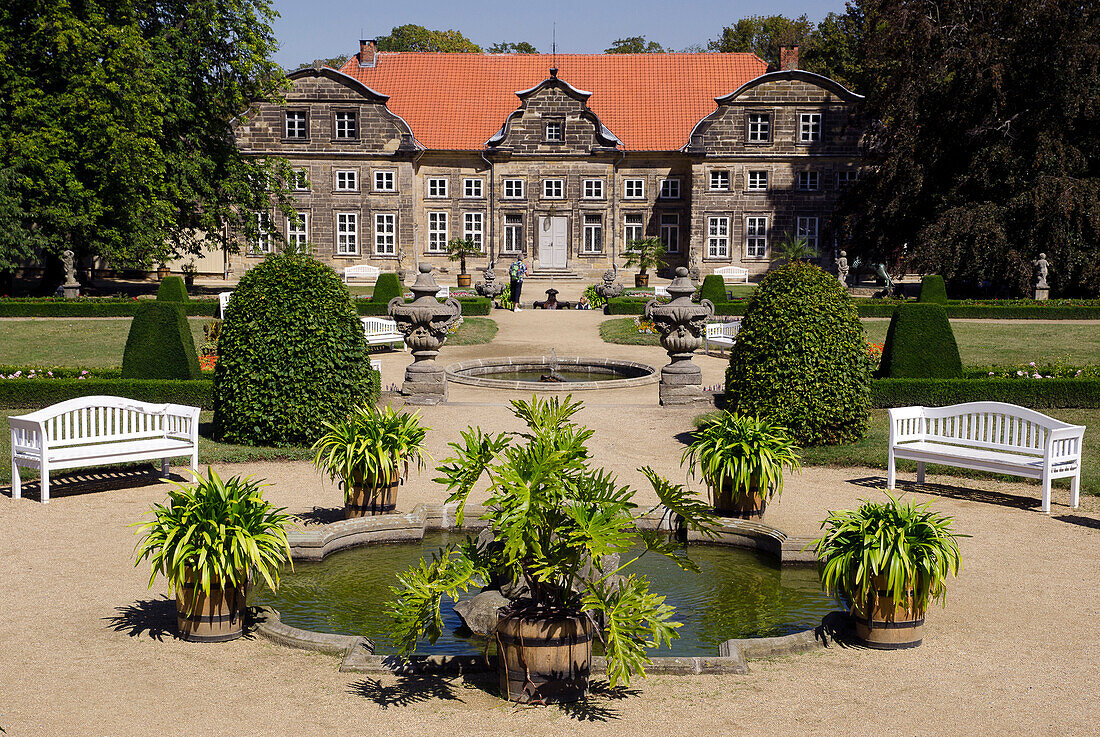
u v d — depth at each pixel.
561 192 50.28
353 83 47.72
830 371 14.45
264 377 14.14
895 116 37.81
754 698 6.73
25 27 34.06
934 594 7.65
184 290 31.92
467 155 49.97
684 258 50.78
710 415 16.84
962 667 7.25
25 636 7.75
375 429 10.91
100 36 33.25
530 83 53.44
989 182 35.69
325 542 10.09
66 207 32.97
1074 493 11.84
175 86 35.84
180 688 6.85
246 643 7.74
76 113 32.75
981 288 38.34
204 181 37.03
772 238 49.28
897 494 12.35
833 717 6.43
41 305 30.59
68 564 9.53
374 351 25.34
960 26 36.56
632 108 52.22
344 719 6.41
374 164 48.41
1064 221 33.50
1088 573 9.42
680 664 7.21
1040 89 35.16
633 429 16.11
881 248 38.81
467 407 17.64
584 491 7.21
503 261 50.66
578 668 6.72
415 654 7.51
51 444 11.95
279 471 13.34
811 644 7.66
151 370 17.48
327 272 14.73
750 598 9.12
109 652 7.47
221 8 37.16
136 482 12.71
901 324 17.78
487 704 6.67
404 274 45.44
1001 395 16.97
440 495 12.18
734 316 27.47
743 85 48.25
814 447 14.54
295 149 48.16
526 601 7.04
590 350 26.00
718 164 49.03
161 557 7.65
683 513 7.54
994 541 10.46
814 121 48.56
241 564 7.57
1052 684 6.94
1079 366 21.02
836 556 7.69
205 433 15.31
